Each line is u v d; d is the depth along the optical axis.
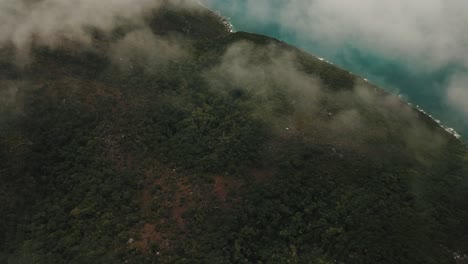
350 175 160.75
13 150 152.50
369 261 138.00
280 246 143.50
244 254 137.88
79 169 154.38
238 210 145.00
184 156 163.88
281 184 154.12
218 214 143.62
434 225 147.75
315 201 154.38
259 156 164.12
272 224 146.12
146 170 157.12
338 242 143.62
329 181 157.75
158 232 139.62
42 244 138.62
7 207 144.00
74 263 132.88
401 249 139.62
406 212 151.00
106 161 156.12
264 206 148.38
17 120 158.88
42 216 145.12
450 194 160.00
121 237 137.88
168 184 153.75
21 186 148.62
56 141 158.50
